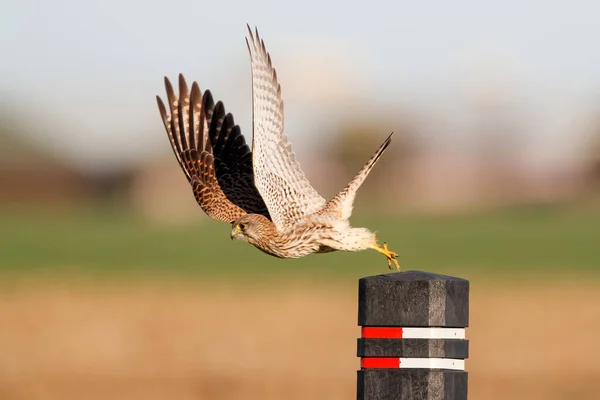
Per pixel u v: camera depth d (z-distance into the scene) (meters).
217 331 23.22
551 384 17.31
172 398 16.50
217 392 16.89
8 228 62.19
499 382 17.48
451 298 6.88
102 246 50.19
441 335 6.88
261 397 16.50
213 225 66.69
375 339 6.90
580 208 69.50
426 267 39.56
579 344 21.20
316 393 16.72
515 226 61.56
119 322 24.78
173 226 66.75
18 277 36.16
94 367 19.08
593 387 17.08
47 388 17.23
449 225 63.16
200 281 34.94
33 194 76.31
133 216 72.94
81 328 23.78
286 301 29.00
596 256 43.28
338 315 25.91
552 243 49.94
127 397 16.59
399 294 6.88
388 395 6.87
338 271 38.25
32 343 21.78
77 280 35.22
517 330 23.12
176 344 21.52
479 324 24.09
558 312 26.12
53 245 50.47
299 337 22.33
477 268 38.97
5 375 18.36
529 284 33.06
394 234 56.75
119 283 34.31
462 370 6.91
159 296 30.47
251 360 19.66
